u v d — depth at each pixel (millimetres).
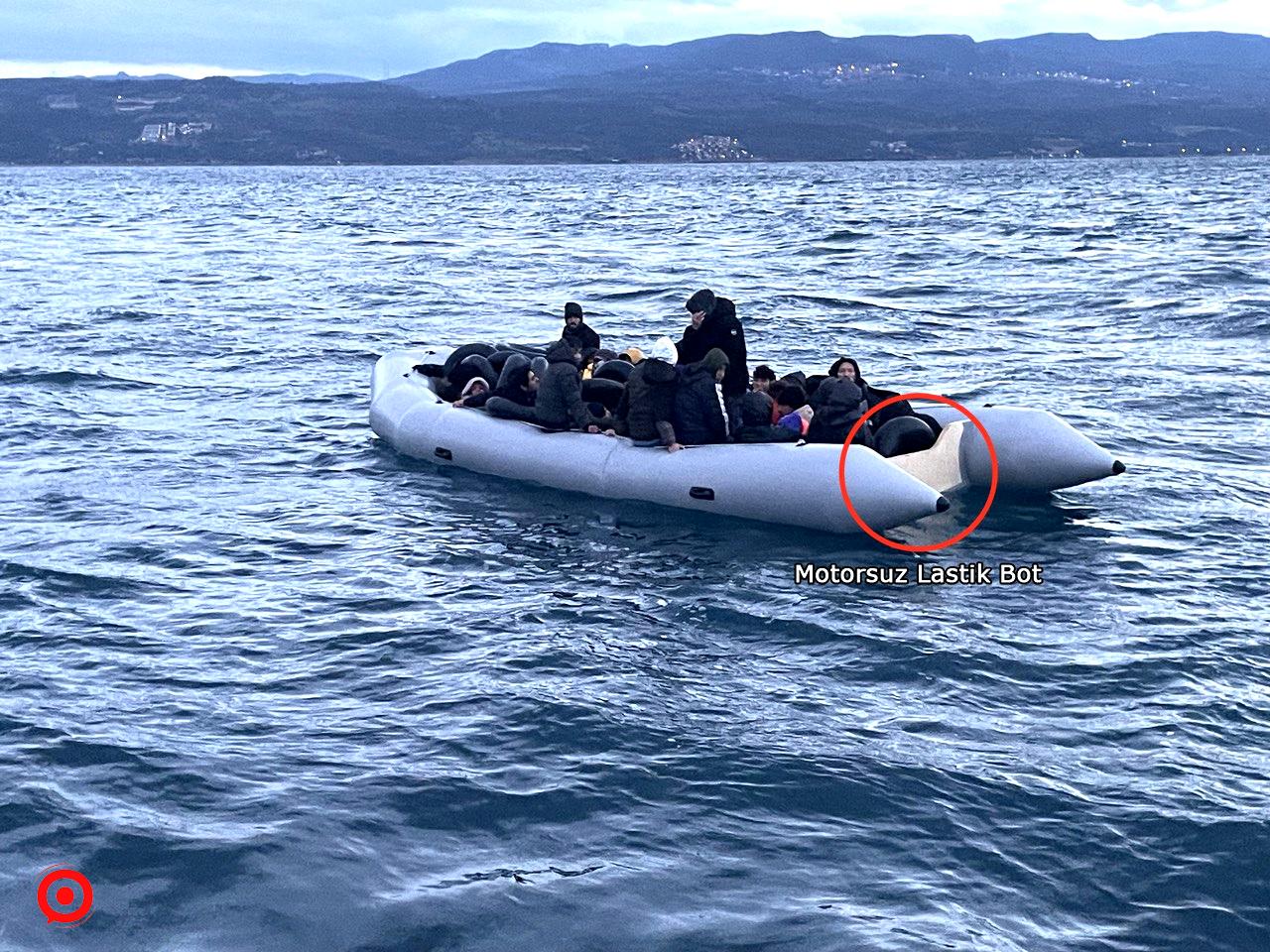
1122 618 7344
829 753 5629
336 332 19312
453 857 4816
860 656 6785
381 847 4867
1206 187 82562
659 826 5027
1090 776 5414
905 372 15281
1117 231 37719
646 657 6777
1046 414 9992
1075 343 17422
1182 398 13562
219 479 10641
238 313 21562
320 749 5684
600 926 4367
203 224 51781
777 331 18562
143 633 7145
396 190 103938
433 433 11039
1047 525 9188
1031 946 4277
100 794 5250
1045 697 6266
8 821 5020
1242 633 7102
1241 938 4332
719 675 6547
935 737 5809
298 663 6707
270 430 12492
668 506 9562
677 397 9672
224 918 4418
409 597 7742
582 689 6312
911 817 5090
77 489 10312
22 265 31797
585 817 5094
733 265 29391
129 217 58875
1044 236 36312
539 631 7156
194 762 5539
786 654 6840
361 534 9062
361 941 4297
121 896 4539
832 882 4652
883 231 40000
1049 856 4816
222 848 4828
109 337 18688
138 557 8516
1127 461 10992
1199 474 10547
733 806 5180
